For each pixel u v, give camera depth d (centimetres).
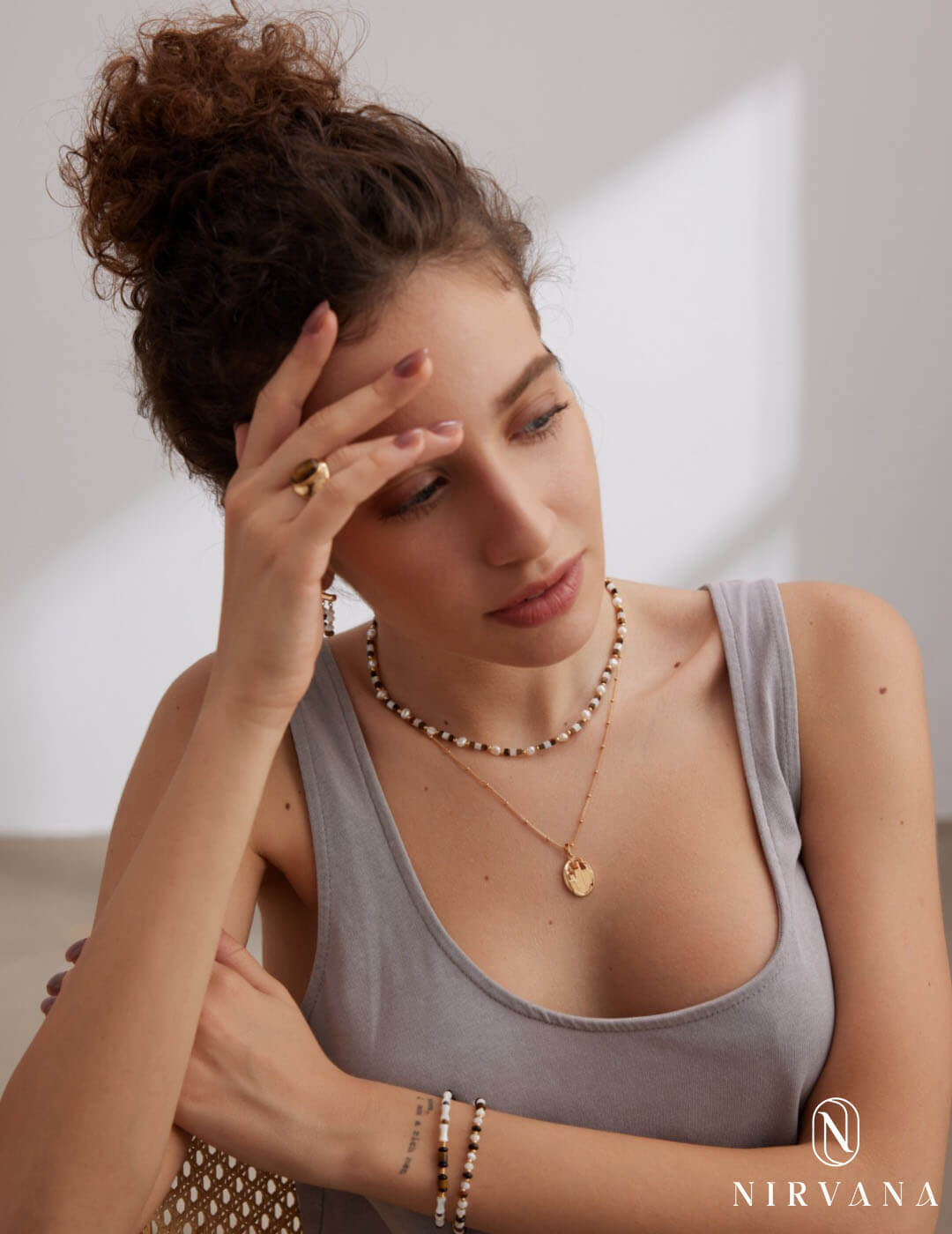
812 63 293
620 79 295
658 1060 101
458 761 109
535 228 301
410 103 295
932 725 323
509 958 104
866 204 299
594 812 106
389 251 84
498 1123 98
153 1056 90
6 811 334
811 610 113
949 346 306
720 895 103
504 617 90
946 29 290
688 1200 95
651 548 320
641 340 307
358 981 106
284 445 86
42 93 295
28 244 304
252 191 88
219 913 92
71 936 287
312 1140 97
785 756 108
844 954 104
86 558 321
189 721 112
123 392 312
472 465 85
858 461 313
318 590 89
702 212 301
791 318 306
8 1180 90
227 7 276
